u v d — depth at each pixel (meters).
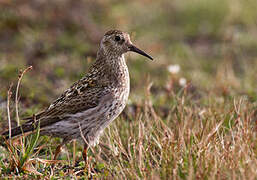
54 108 11.13
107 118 11.18
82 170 10.75
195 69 19.95
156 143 11.18
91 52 20.36
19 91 15.00
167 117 13.52
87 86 11.19
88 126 11.08
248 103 13.43
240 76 19.30
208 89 16.28
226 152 10.01
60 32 22.20
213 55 22.55
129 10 27.39
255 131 11.59
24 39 21.28
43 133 11.16
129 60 18.83
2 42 21.33
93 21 23.33
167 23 26.56
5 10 22.64
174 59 21.00
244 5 27.19
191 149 10.13
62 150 12.01
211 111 12.95
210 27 26.11
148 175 9.69
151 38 23.36
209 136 10.73
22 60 18.92
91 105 10.98
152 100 15.09
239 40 23.53
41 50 20.23
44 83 16.50
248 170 9.28
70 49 20.73
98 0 24.64
